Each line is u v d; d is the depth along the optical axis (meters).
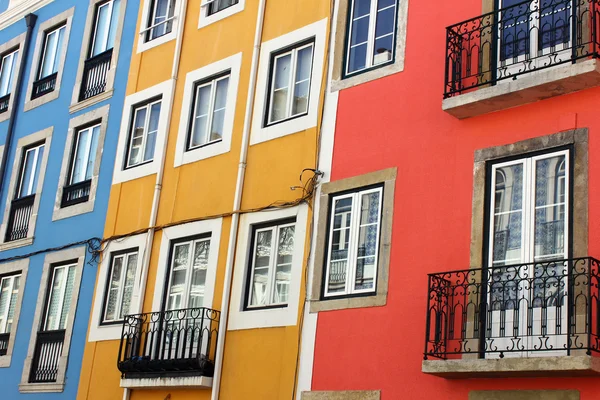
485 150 10.84
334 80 12.89
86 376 14.88
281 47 13.92
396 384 10.74
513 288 9.91
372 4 12.95
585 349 9.09
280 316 12.29
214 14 15.31
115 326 14.71
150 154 15.61
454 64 11.25
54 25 19.08
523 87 10.38
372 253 11.64
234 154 13.87
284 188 12.94
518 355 9.78
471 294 10.27
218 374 12.70
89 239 15.88
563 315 9.60
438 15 11.99
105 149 16.45
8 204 18.25
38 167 18.14
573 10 10.52
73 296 15.77
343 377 11.29
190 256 14.02
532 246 10.13
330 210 12.30
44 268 16.72
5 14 20.52
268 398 12.02
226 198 13.70
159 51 16.12
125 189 15.62
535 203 10.26
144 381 13.47
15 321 16.84
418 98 11.78
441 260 10.81
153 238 14.68
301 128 13.05
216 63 14.84
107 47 17.59
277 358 12.12
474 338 10.00
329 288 11.94
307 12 13.74
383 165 11.84
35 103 18.69
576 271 9.42
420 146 11.52
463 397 10.10
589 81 10.08
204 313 13.19
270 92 13.89
